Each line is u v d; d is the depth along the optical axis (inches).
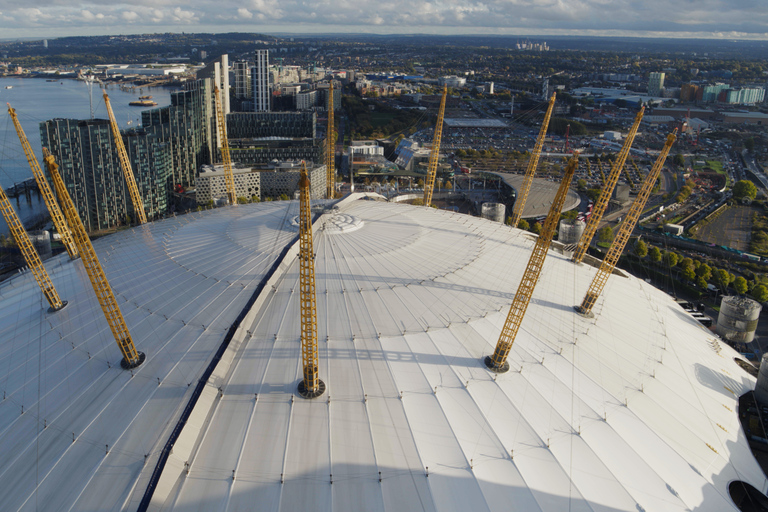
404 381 3934.5
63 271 5743.1
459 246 5994.1
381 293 4776.1
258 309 4475.9
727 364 5442.9
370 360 4074.8
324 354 4094.5
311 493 3206.2
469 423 3695.9
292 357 4062.5
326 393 3794.3
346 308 4554.6
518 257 6067.9
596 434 3816.4
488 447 3560.5
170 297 4751.5
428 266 5359.3
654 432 3991.1
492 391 3966.5
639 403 4215.1
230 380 3863.2
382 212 6870.1
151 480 3171.8
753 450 4530.0
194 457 3358.8
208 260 5310.0
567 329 4845.0
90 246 3587.6
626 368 4566.9
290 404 3705.7
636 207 6284.5
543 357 4404.5
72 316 4744.1
